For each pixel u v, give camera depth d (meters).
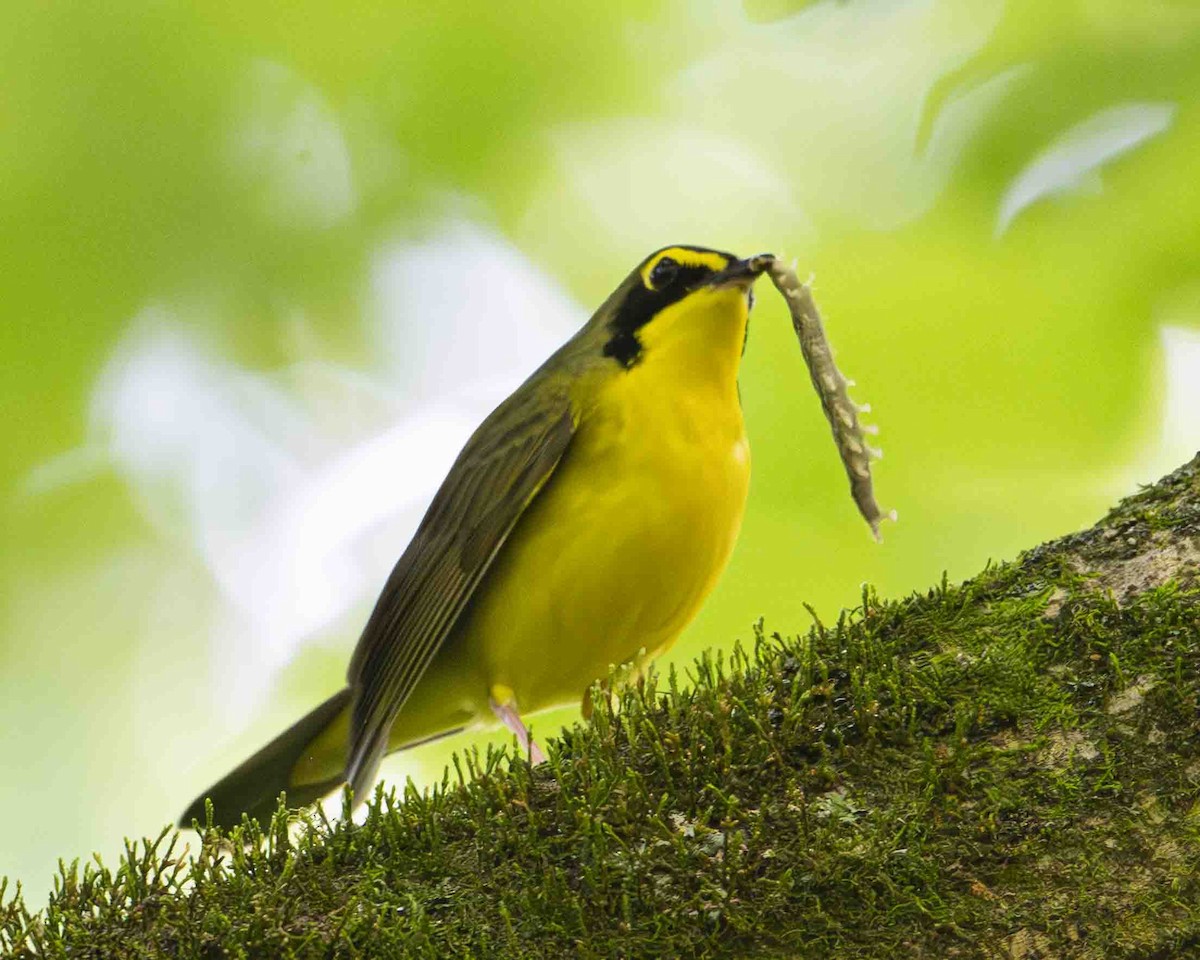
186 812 8.98
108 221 12.80
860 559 12.12
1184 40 11.47
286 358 13.36
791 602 12.12
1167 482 5.28
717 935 4.11
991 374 12.03
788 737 4.57
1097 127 11.59
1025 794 4.30
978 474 12.13
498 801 4.60
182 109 12.79
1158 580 4.81
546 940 4.17
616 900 4.21
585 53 12.96
